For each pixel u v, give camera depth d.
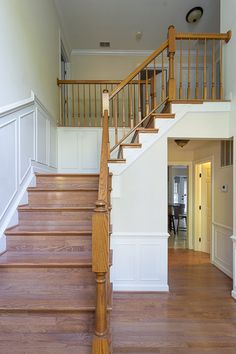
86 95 5.29
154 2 4.06
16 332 1.57
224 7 2.98
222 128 2.91
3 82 2.07
